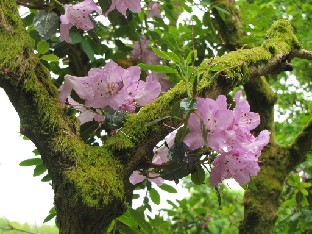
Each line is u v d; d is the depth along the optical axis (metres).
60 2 1.04
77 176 0.71
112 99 0.80
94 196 0.70
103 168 0.74
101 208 0.70
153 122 0.74
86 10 0.94
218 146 0.74
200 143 0.74
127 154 0.76
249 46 1.77
